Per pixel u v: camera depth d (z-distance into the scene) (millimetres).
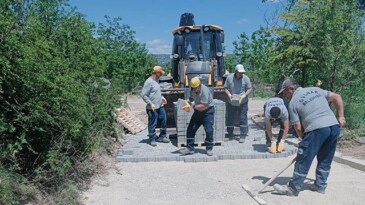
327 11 9383
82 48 7641
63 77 5902
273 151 8172
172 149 8836
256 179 6707
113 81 9336
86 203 5664
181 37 10914
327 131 5734
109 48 24469
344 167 7344
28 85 5359
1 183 4766
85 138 6980
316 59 9922
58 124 5906
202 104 7816
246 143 9320
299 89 6012
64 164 5816
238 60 24125
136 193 6117
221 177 6863
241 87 9352
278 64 10945
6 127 5215
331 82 10047
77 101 6078
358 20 9703
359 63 9766
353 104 10297
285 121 7855
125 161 7945
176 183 6586
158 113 9477
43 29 6559
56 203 5410
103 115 8000
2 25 5082
